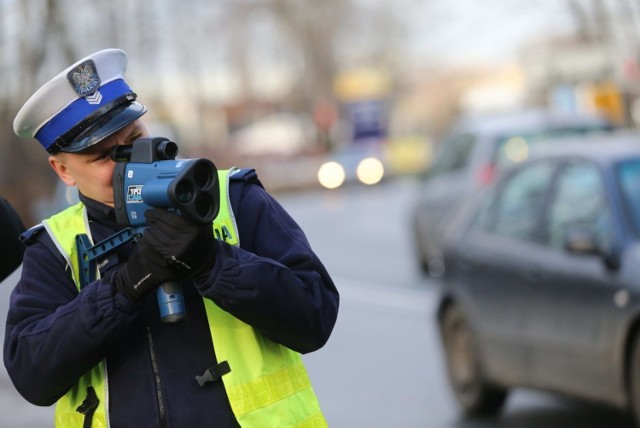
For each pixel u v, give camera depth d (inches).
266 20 4557.1
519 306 517.3
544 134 978.1
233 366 219.8
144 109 227.0
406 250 1293.1
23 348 217.8
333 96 4650.6
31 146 1194.6
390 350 732.0
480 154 978.7
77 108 221.5
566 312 486.9
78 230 228.7
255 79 4948.3
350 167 2723.9
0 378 686.5
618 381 460.1
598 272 472.1
